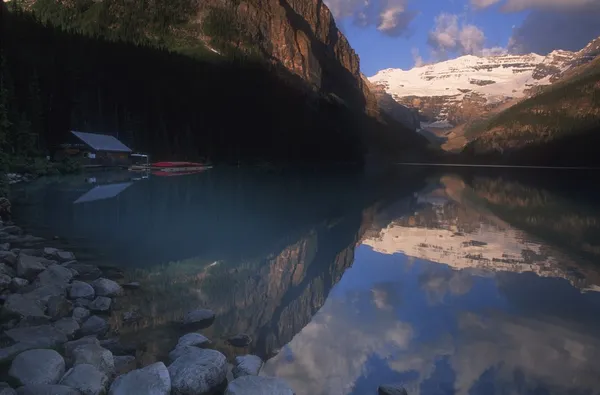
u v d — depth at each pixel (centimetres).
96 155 7362
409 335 955
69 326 905
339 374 774
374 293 1279
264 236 2159
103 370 732
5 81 7112
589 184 7788
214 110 12900
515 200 4550
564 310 1122
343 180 7475
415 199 4444
